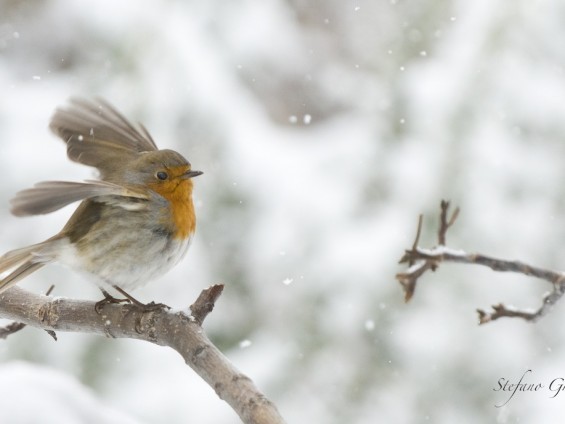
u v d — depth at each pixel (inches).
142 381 449.7
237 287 472.4
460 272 456.8
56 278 443.2
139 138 306.5
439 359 450.6
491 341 457.4
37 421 239.0
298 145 513.3
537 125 471.8
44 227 465.4
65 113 302.4
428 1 486.6
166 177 279.3
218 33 506.3
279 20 624.1
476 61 474.6
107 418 250.2
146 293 467.2
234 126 486.0
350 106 625.6
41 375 258.8
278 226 475.8
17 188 467.2
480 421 445.7
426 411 445.4
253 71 604.7
